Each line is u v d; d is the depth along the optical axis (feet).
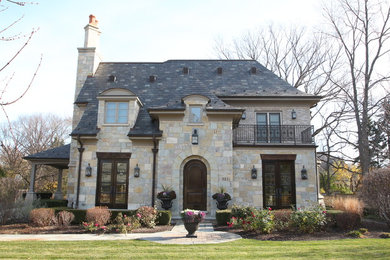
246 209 39.29
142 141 49.65
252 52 105.50
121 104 51.21
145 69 64.85
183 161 48.80
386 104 63.62
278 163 51.65
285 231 36.60
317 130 87.30
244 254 24.66
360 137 70.85
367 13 71.82
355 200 47.67
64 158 63.36
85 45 63.87
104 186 49.24
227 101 56.95
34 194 62.90
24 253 24.95
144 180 48.60
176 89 58.03
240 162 50.90
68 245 28.40
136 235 34.71
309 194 49.62
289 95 56.08
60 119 140.26
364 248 26.37
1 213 42.93
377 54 70.69
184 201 47.91
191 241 30.83
